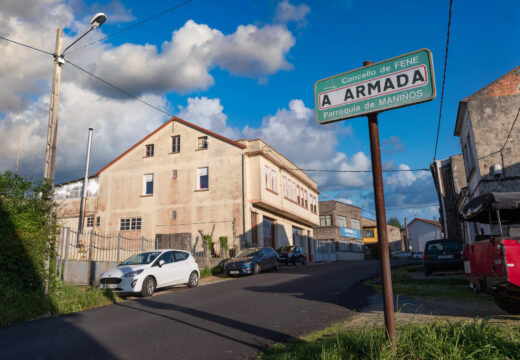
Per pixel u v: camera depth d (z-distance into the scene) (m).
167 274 12.80
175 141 28.00
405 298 9.41
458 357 3.65
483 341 4.04
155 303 9.82
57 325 7.23
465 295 9.48
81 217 26.75
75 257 15.81
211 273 19.52
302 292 11.11
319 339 5.47
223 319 7.31
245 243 23.89
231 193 25.16
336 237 47.62
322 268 22.09
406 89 4.03
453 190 28.72
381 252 4.02
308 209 35.56
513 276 6.28
